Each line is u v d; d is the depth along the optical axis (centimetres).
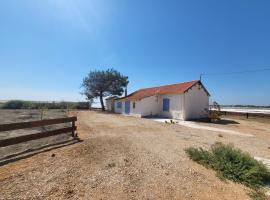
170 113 2408
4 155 675
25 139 715
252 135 1283
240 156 625
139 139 1004
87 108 4897
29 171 533
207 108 2430
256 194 471
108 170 564
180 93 2212
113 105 3897
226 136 1205
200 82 2362
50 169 551
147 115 2545
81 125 1545
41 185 457
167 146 874
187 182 514
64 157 656
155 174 554
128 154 719
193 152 735
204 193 464
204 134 1249
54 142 876
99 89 4116
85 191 443
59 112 3178
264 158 752
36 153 698
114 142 900
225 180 536
